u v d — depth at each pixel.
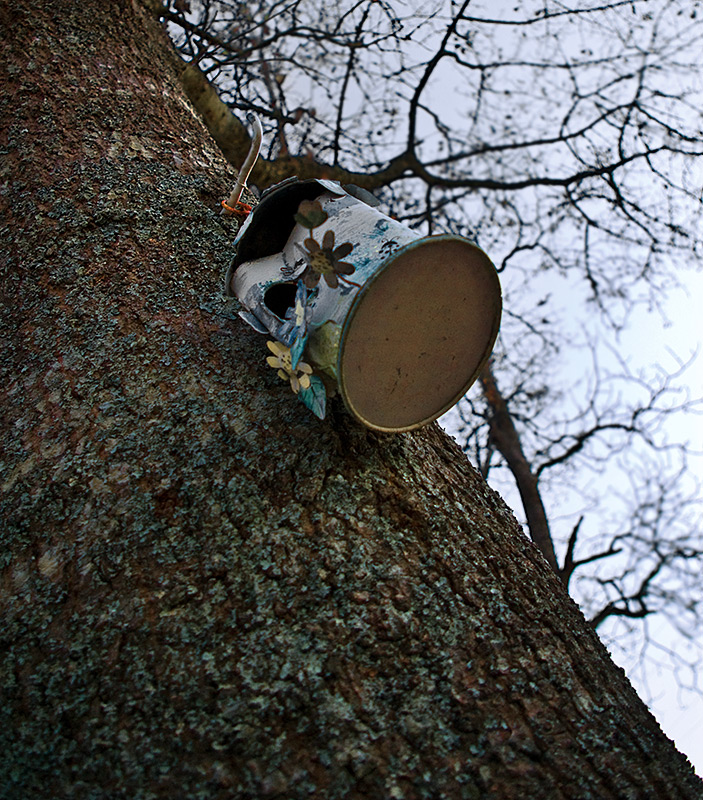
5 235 1.56
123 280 1.43
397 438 1.35
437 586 1.12
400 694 0.98
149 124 1.87
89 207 1.57
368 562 1.10
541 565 1.34
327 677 0.98
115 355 1.31
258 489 1.15
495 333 1.28
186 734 0.93
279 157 3.54
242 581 1.05
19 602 1.07
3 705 0.99
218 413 1.24
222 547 1.08
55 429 1.23
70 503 1.14
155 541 1.09
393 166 4.05
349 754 0.92
